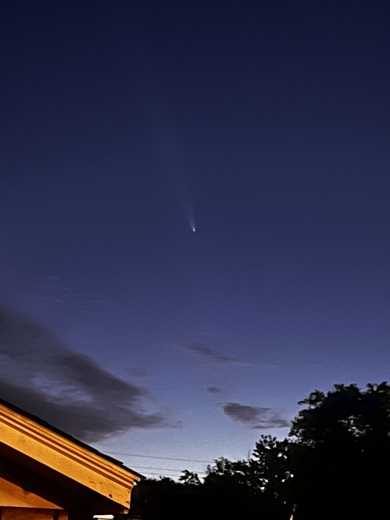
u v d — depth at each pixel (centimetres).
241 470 5619
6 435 468
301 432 4791
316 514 4538
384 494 4322
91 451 476
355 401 4675
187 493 5497
